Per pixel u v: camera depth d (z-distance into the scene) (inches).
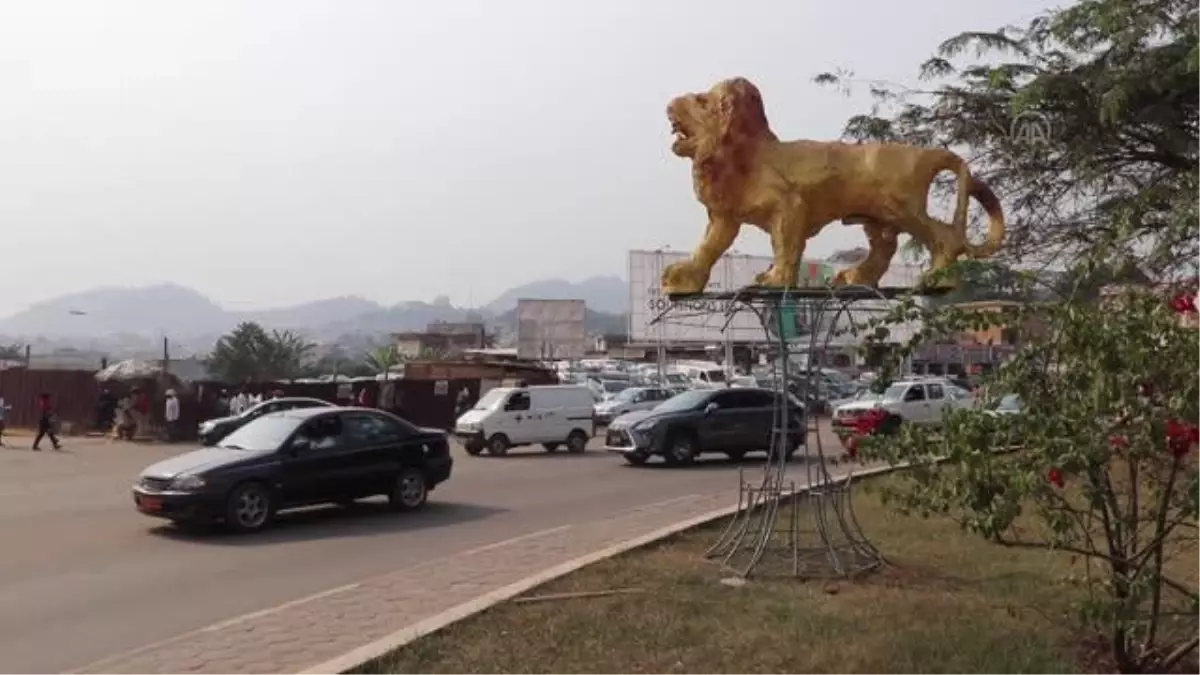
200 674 269.0
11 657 296.7
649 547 422.3
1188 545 283.7
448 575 396.5
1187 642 234.5
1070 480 205.0
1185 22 485.7
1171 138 534.6
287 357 2185.0
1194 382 189.2
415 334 3993.6
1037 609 297.7
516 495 681.6
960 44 595.8
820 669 249.3
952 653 256.8
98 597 376.5
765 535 393.4
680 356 3051.2
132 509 617.0
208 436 1083.9
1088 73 537.6
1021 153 591.5
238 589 390.6
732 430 914.7
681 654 264.2
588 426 1092.5
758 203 362.9
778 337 404.5
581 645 273.7
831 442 1117.1
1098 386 195.3
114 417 1333.7
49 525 553.0
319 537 511.8
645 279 1884.8
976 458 199.6
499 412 1040.8
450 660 262.8
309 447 561.0
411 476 603.2
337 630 311.7
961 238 356.2
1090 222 609.0
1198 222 344.2
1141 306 203.3
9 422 1422.2
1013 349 228.8
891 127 640.4
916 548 407.5
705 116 370.3
